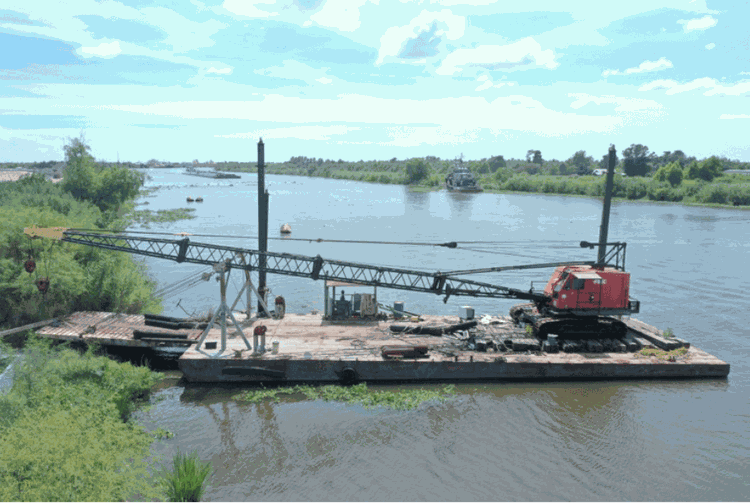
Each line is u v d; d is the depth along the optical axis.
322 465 23.59
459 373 32.56
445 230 103.00
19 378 23.09
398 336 36.78
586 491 21.89
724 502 21.20
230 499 21.00
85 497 16.25
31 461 16.17
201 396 30.56
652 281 63.06
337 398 30.27
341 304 40.44
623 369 32.81
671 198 181.75
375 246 84.38
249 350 33.56
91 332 35.75
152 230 94.31
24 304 39.12
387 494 21.50
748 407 29.50
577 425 27.44
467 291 39.31
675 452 24.98
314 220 118.44
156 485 20.98
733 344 41.19
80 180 83.56
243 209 140.50
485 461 24.06
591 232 101.62
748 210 151.50
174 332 35.69
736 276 65.81
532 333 36.97
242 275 64.12
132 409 27.92
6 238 41.09
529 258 76.25
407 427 27.14
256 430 26.72
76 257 45.25
